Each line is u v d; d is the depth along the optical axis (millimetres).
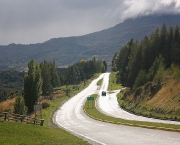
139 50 97375
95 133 29875
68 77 185000
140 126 33344
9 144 17859
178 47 95625
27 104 56562
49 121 48031
